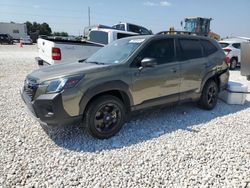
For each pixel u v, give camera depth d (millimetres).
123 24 11953
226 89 6086
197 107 5691
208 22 21703
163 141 3852
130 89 4020
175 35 4836
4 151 3414
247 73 9414
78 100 3527
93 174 2939
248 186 2758
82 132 4113
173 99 4723
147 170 3041
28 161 3180
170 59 4598
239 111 5559
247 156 3422
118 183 2779
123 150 3539
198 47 5199
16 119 4652
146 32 12922
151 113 5188
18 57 17500
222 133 4211
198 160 3293
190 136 4059
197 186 2752
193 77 4965
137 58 4152
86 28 12883
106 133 3895
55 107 3410
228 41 13703
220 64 5559
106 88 3734
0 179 2791
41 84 3521
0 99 5969
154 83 4316
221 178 2900
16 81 8312
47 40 8016
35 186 2691
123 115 4070
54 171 2977
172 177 2910
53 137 3914
